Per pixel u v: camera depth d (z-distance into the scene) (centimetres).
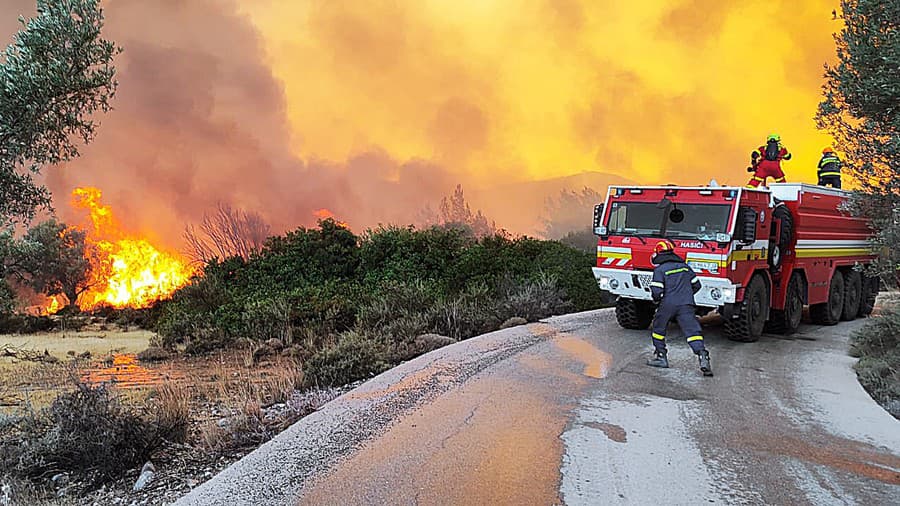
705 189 1079
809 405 756
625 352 1040
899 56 809
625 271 1136
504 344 1093
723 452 598
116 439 611
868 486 527
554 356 998
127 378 1106
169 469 611
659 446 609
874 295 1630
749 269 1100
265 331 1482
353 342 1031
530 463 560
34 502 531
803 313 1602
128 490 569
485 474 535
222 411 835
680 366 949
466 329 1323
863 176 934
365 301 1575
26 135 629
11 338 1836
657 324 940
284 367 1169
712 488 517
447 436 627
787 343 1164
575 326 1299
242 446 667
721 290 1055
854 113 938
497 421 675
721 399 776
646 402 756
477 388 804
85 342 1717
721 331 1270
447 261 1864
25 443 614
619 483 522
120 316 2320
